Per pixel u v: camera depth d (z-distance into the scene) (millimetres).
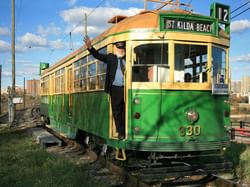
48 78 22109
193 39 8438
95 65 10547
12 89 27469
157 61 8352
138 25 8438
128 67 8422
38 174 8711
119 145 8508
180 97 8344
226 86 8844
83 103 11984
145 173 8008
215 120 8664
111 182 8453
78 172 8750
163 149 8078
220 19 8945
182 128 8297
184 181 8422
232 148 12344
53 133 18984
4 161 10547
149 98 8305
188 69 8492
